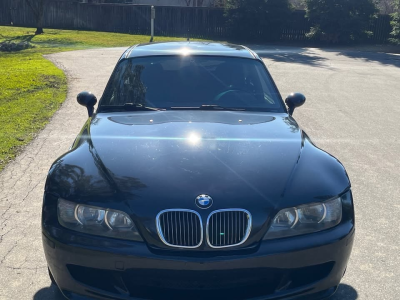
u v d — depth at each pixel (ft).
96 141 11.98
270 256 9.52
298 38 102.73
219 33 106.32
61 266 10.00
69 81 42.06
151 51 16.66
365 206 17.43
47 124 27.35
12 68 48.73
